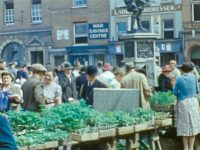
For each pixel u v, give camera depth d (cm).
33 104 927
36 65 951
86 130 732
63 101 1216
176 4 3738
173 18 3756
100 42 4006
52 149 660
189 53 3722
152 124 898
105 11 4000
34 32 4344
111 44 3934
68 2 4178
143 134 889
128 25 3878
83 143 740
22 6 4406
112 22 3956
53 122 702
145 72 1321
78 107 761
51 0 4259
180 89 1013
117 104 950
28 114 688
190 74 1023
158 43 3788
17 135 655
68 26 4181
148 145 902
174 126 1013
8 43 4491
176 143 1052
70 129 714
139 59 1786
